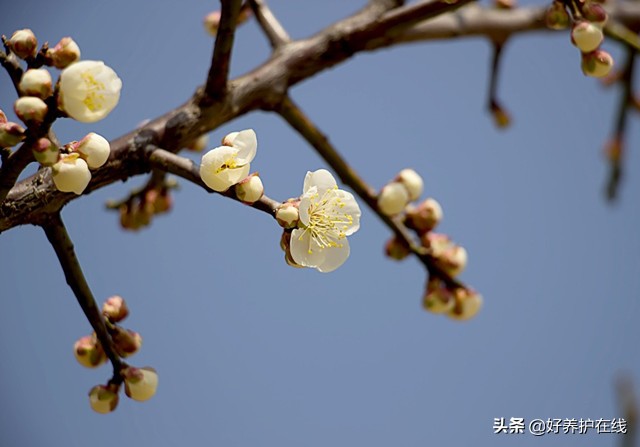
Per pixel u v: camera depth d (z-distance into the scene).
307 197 0.59
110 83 0.58
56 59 0.58
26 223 0.60
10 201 0.60
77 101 0.57
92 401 0.62
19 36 0.58
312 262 0.60
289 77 0.67
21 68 0.58
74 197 0.61
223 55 0.63
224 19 0.62
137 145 0.62
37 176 0.60
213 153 0.59
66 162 0.58
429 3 0.67
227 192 0.59
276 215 0.59
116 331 0.62
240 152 0.59
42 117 0.57
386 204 0.67
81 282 0.61
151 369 0.62
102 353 0.63
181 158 0.61
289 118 0.67
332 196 0.60
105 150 0.59
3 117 0.58
